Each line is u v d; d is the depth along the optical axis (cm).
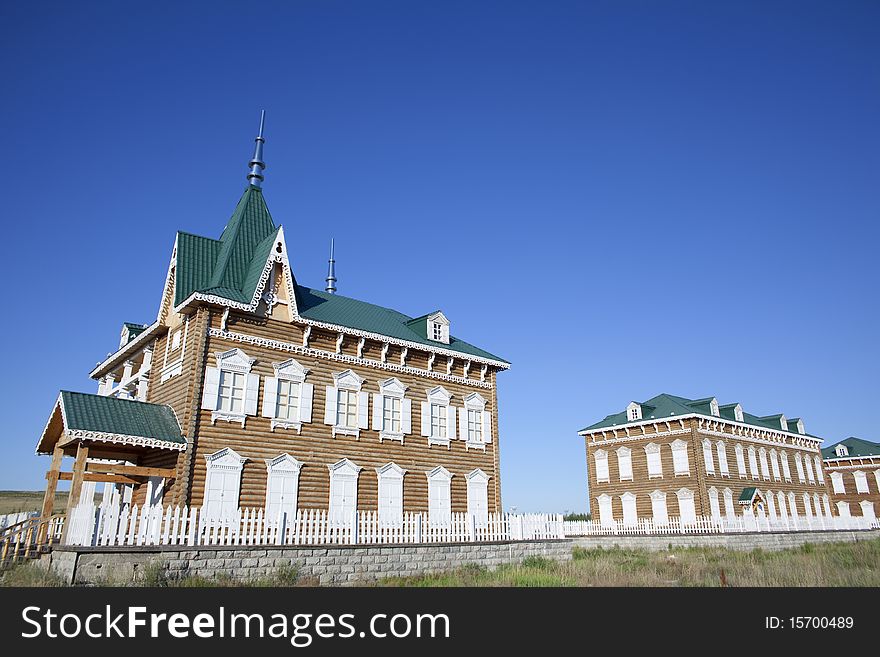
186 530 2286
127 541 1966
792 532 5109
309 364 2967
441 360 3534
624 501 5675
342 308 3412
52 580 1827
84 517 2005
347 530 2434
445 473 3325
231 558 2102
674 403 5762
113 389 3853
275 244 2928
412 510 3138
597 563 2933
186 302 2703
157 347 3097
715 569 2797
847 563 3169
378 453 3089
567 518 6881
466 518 2933
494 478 3575
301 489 2770
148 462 2719
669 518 5353
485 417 3669
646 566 2972
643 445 5675
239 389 2706
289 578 2166
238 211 3275
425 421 3344
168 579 1956
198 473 2491
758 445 6144
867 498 7419
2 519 2714
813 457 6969
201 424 2548
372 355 3234
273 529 2261
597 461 5972
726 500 5431
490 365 3738
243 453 2633
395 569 2500
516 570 2702
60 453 2373
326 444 2909
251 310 2762
